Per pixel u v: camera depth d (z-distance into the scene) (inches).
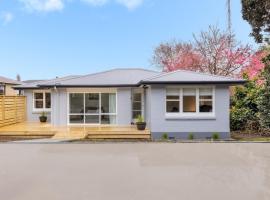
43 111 941.8
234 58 1099.3
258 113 681.6
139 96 791.1
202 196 241.0
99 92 772.6
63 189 261.9
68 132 637.9
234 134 684.7
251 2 658.2
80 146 513.3
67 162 376.5
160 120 635.5
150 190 257.9
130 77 813.9
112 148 489.4
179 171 326.3
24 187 268.5
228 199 233.6
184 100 637.3
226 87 633.0
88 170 333.1
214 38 1147.9
